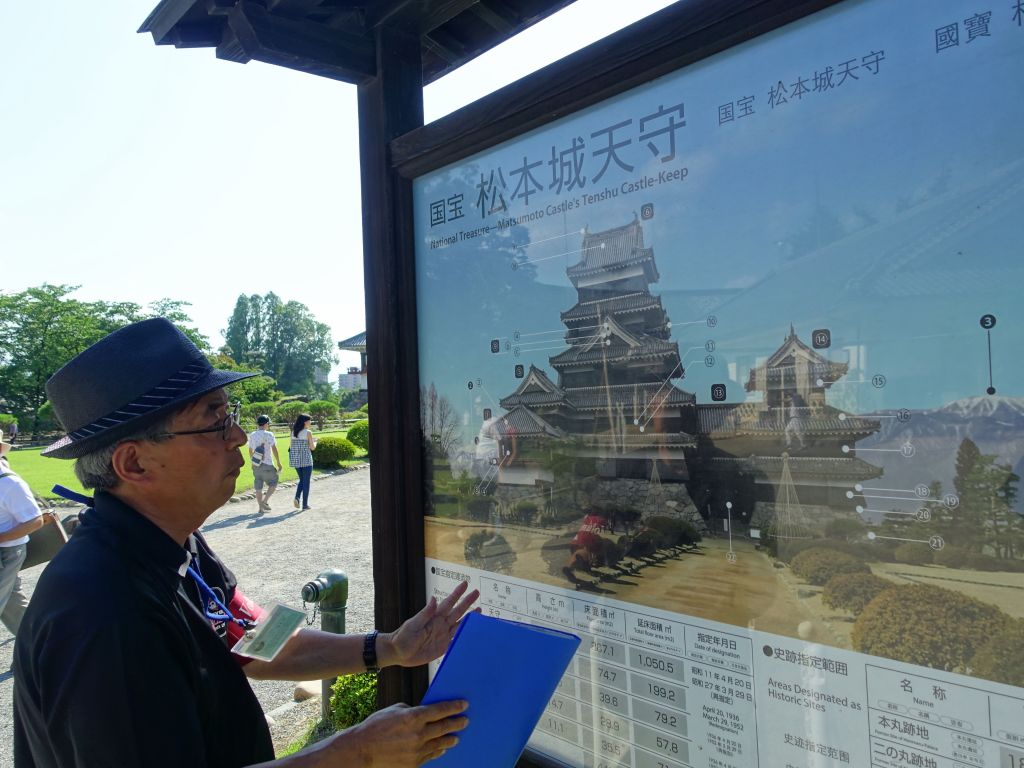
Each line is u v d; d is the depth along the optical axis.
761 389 1.15
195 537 1.50
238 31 1.65
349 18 1.88
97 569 1.04
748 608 1.17
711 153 1.21
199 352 1.24
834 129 1.07
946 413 0.96
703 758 1.24
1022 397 0.90
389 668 1.82
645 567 1.32
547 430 1.50
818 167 1.08
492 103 1.54
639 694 1.34
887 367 1.01
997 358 0.92
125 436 1.12
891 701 1.01
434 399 1.76
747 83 1.16
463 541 1.70
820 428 1.08
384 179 1.83
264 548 8.45
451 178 1.71
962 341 0.95
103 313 49.44
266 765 1.03
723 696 1.21
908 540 0.99
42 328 45.22
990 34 0.92
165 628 1.05
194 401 1.17
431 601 1.56
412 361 1.80
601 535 1.40
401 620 1.81
